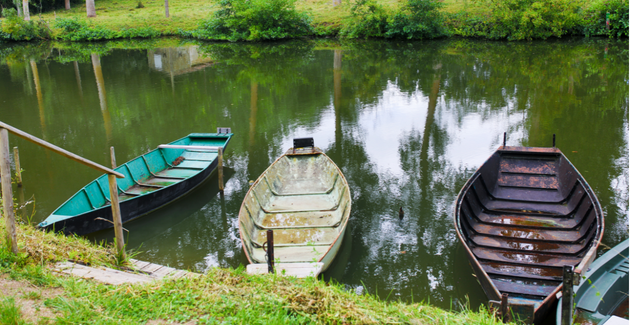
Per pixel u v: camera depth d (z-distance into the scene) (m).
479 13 36.19
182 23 43.44
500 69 23.80
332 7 43.50
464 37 36.03
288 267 6.13
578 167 11.42
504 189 10.08
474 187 9.44
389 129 15.13
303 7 44.53
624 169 11.27
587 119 15.25
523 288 6.92
